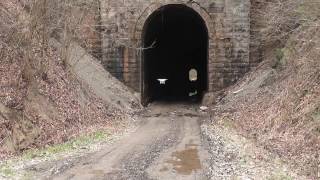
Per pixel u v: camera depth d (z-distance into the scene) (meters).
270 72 31.56
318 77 23.08
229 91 34.09
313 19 25.78
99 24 34.66
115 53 34.75
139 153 18.83
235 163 16.83
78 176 14.75
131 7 34.53
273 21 30.94
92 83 31.41
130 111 32.44
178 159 17.59
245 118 27.31
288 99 24.03
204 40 46.53
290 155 18.06
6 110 20.16
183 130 25.80
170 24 45.25
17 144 19.44
